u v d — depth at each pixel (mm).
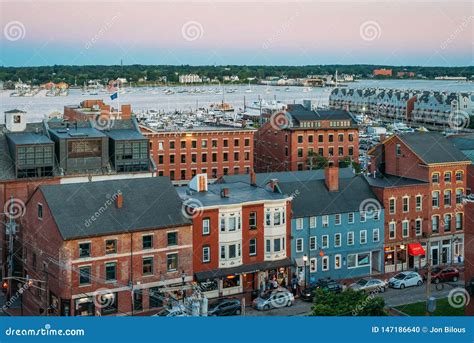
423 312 57844
